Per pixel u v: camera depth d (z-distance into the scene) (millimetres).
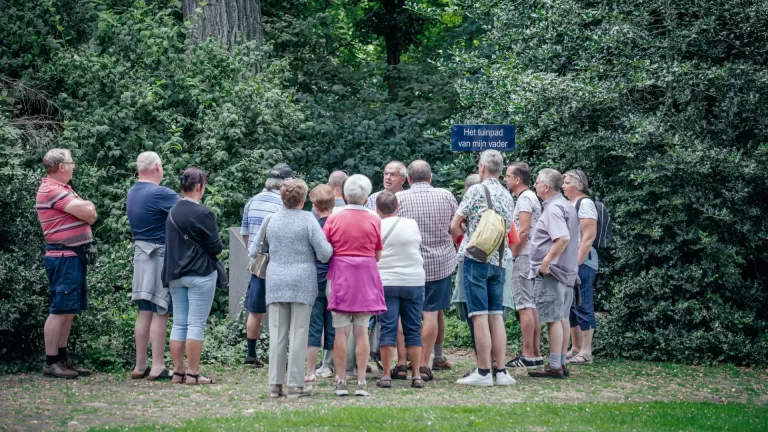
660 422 6094
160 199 7824
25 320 8062
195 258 7613
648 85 10445
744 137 10258
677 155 9664
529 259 8406
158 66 13250
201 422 5801
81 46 13195
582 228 8852
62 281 7723
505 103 11438
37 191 8492
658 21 11086
